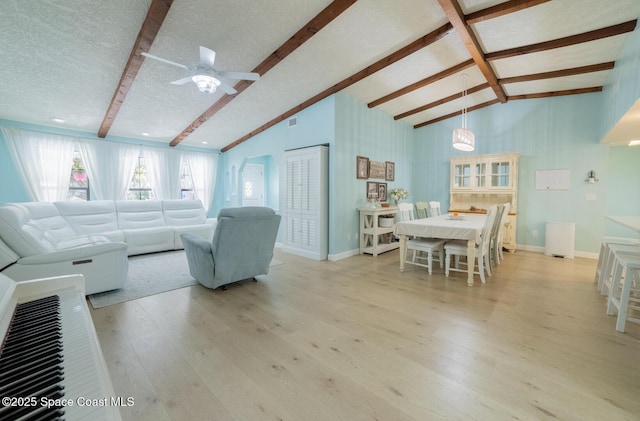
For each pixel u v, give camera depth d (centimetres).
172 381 162
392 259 467
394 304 275
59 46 286
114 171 551
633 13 276
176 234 514
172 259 450
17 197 448
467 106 568
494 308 264
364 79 423
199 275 315
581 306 269
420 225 364
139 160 608
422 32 322
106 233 448
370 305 272
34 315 94
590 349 194
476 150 580
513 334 215
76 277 122
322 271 393
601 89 452
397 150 611
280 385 159
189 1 251
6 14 239
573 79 436
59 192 482
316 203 461
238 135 629
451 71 408
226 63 346
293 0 259
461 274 377
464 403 145
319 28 287
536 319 241
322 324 233
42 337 81
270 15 276
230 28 289
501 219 409
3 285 97
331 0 263
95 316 246
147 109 454
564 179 494
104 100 409
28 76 330
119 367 174
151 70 348
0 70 313
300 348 197
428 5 282
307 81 413
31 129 458
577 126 481
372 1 272
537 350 194
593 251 471
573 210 488
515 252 515
